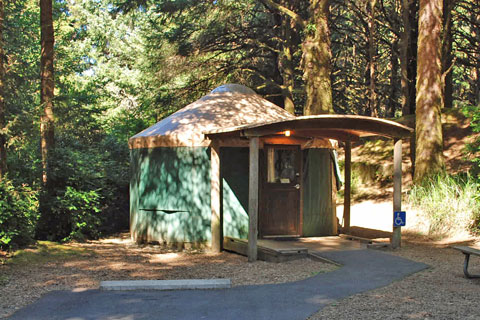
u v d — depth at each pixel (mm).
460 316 4859
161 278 7441
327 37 16234
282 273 7543
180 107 25203
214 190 10086
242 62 25359
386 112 31141
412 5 22891
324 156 11000
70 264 8555
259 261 8844
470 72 30016
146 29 27844
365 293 5969
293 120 8586
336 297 5797
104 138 17469
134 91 26938
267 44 24484
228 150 10469
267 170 10414
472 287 6203
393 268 7426
